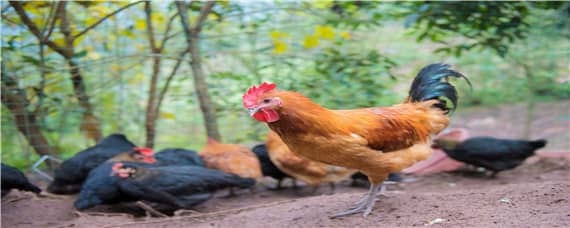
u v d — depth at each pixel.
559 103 5.01
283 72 3.85
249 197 3.46
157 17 3.90
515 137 4.36
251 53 3.81
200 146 4.09
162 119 4.02
